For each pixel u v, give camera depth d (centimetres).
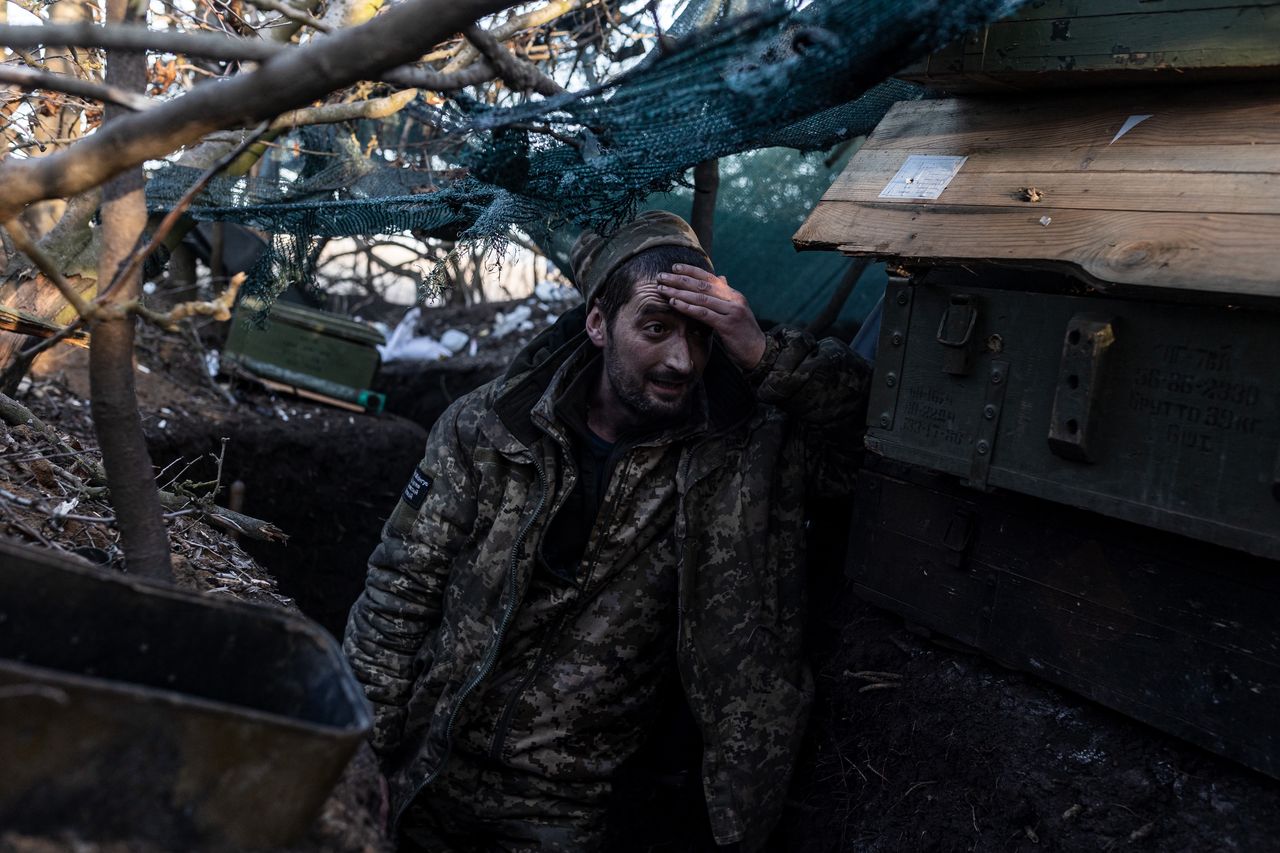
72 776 89
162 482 351
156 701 89
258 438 392
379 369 441
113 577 109
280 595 202
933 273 188
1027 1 146
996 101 184
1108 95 168
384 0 196
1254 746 152
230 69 224
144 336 424
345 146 267
